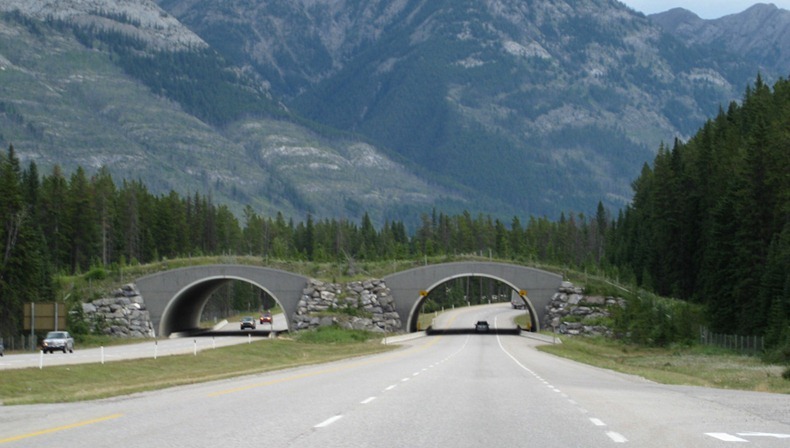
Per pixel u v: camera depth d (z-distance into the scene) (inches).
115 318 3686.0
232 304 7519.7
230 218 7760.8
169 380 1412.4
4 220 3449.8
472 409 868.0
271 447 597.9
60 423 734.5
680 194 4392.2
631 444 616.1
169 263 3860.7
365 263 4003.4
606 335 3659.0
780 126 3567.9
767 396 1086.4
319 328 3641.7
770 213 3358.8
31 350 2817.4
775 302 2947.8
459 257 3964.1
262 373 1598.2
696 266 4311.0
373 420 763.4
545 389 1167.0
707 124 4840.1
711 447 594.9
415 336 3890.3
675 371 2064.5
